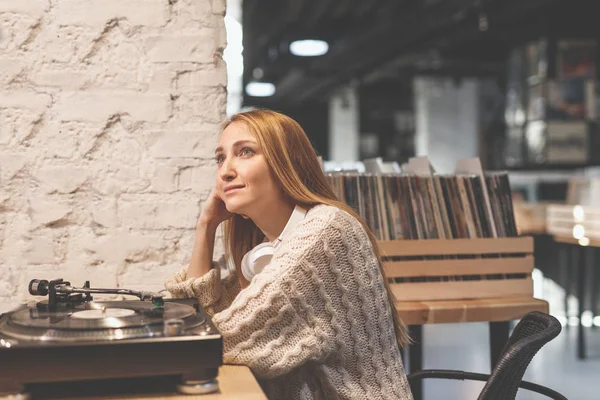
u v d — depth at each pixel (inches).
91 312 50.6
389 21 337.1
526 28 359.6
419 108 500.1
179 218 81.1
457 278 92.7
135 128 80.5
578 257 184.5
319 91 609.0
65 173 79.1
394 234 92.3
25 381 43.6
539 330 61.3
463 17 323.0
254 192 62.2
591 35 331.9
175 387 48.2
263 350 54.8
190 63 81.5
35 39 78.5
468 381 160.6
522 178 344.2
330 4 314.3
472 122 489.1
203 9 81.9
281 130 62.6
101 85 79.8
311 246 56.6
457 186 94.7
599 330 217.3
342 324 57.3
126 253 80.2
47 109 78.7
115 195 80.1
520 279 93.4
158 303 53.7
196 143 81.4
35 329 47.1
